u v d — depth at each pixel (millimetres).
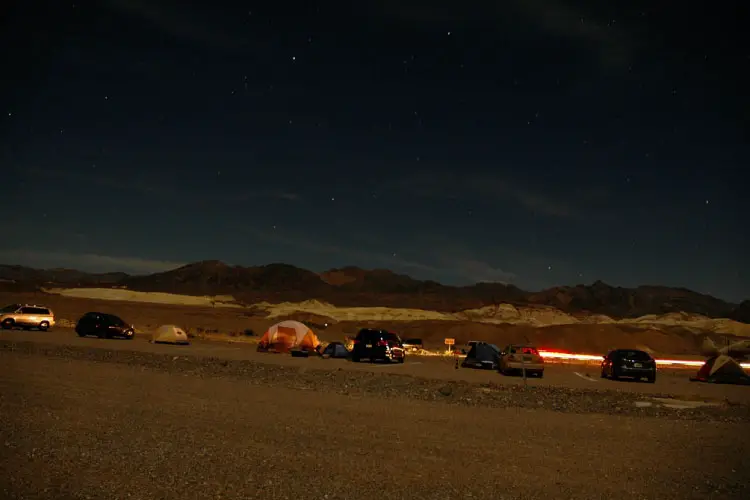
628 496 8781
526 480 9367
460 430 13562
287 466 9570
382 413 15656
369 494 8289
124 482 8516
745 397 25672
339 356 41812
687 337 105312
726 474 10438
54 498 7824
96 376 21359
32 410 13766
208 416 13914
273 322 103375
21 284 149750
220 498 7938
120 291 155125
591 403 20312
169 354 33844
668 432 14828
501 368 34312
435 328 97875
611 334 93688
